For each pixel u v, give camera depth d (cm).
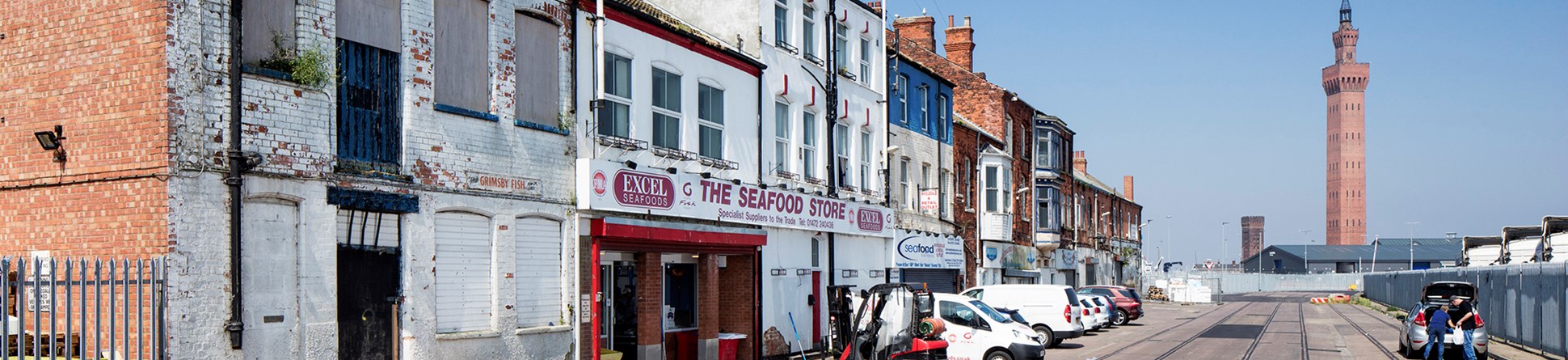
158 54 1203
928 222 3397
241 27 1276
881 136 2992
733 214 2155
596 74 1805
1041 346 2220
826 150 2639
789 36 2505
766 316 2316
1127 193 8962
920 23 4675
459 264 1557
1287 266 16738
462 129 1552
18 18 1305
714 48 2144
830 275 2623
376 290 1438
